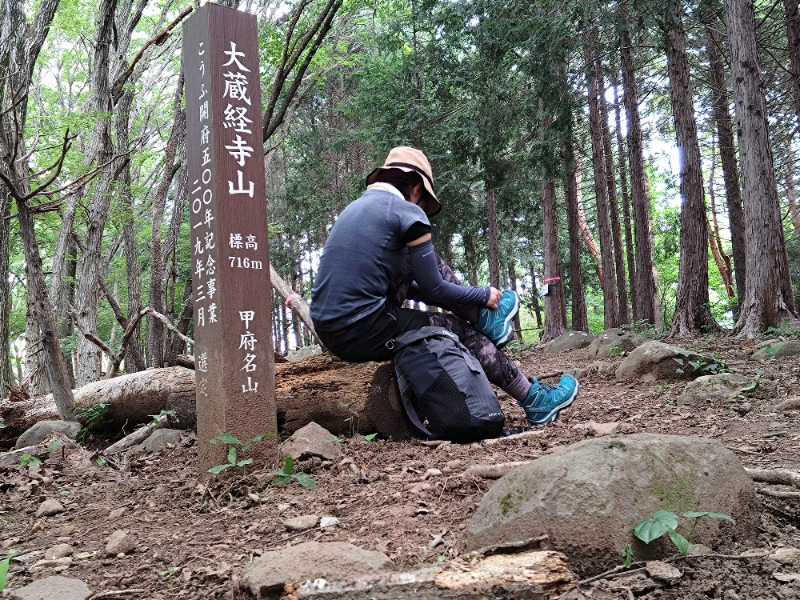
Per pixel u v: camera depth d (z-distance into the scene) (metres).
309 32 7.41
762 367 5.92
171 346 7.45
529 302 30.55
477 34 13.03
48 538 2.73
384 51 17.89
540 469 1.95
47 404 6.10
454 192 17.09
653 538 1.70
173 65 16.64
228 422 3.23
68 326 15.19
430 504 2.61
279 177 27.78
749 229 9.44
